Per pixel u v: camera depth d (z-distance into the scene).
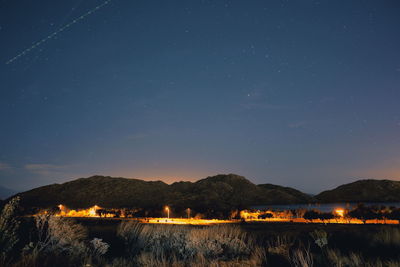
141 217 51.59
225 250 8.73
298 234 14.87
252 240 11.55
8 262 5.61
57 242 7.10
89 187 136.50
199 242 8.42
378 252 8.63
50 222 7.46
